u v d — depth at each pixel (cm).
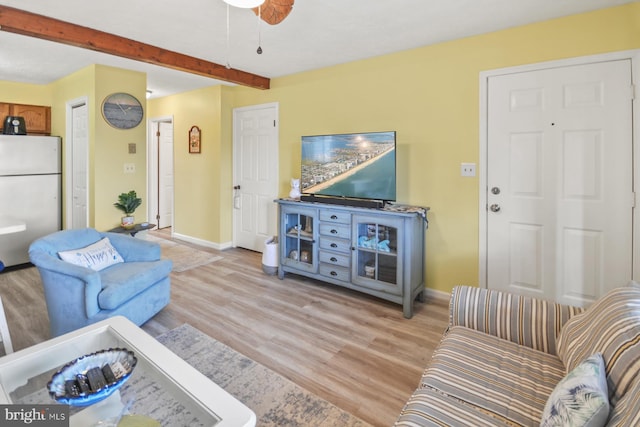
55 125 468
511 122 284
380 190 312
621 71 243
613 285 255
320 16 255
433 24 271
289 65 379
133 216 422
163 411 128
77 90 414
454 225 316
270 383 202
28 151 418
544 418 105
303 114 411
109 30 280
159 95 554
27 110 460
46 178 435
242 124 484
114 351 143
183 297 326
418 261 308
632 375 99
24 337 252
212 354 231
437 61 313
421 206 329
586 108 256
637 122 239
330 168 343
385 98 345
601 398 91
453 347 161
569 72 260
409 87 330
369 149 316
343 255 327
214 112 490
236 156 497
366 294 339
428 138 323
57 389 124
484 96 294
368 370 216
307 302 319
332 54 341
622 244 250
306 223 357
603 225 256
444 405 123
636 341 106
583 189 262
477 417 118
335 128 383
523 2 236
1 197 399
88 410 131
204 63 361
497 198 295
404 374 213
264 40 303
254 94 462
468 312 181
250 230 490
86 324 230
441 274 326
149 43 309
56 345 161
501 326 172
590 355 122
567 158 265
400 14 253
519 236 289
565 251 271
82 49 334
